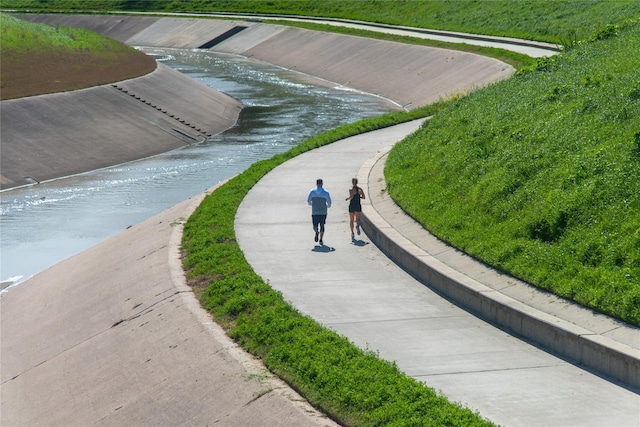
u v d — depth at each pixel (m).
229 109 55.84
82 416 14.81
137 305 18.50
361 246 20.86
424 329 15.02
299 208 24.69
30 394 16.62
